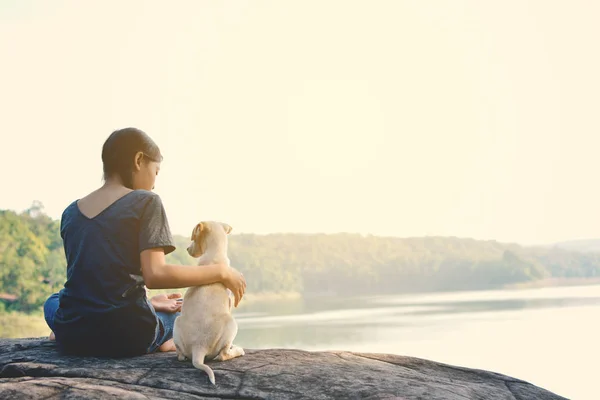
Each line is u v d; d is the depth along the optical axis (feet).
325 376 11.53
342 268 581.94
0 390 10.14
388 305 439.63
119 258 12.22
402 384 11.37
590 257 631.97
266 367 11.93
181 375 11.43
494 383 13.12
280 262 557.33
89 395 10.09
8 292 256.11
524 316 314.96
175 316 13.57
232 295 12.56
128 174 13.04
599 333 248.73
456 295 523.29
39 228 312.71
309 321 325.62
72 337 12.48
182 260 285.84
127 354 12.62
